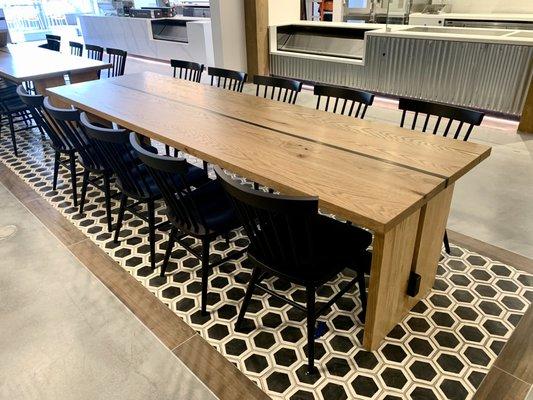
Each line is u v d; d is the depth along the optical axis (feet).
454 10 20.76
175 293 7.00
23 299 6.86
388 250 5.03
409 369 5.52
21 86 10.09
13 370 5.61
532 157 11.64
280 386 5.33
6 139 14.14
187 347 5.94
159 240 8.46
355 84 17.65
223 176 4.86
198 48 23.04
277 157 5.96
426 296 6.75
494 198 9.62
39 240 8.46
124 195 7.96
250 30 19.72
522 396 5.10
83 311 6.61
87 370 5.59
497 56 13.43
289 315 6.50
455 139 6.64
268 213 4.88
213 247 8.21
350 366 5.59
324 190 4.95
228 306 6.70
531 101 12.84
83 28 31.40
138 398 5.19
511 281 7.04
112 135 6.48
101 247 8.25
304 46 19.49
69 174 11.40
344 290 6.00
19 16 34.53
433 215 5.80
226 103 8.82
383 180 5.18
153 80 11.12
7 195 10.31
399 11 19.30
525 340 5.89
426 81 15.40
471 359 5.63
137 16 26.53
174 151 12.12
